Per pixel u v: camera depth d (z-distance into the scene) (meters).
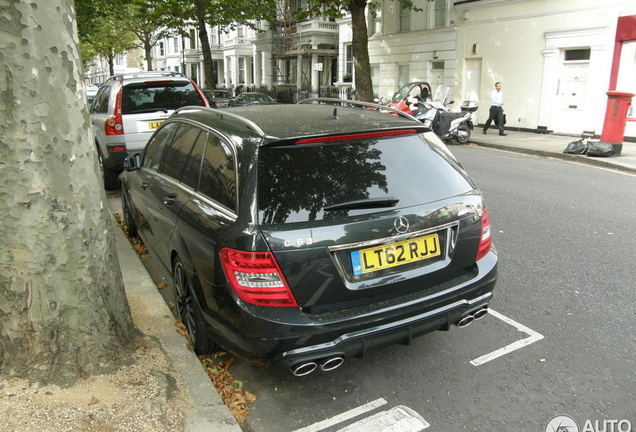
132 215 5.49
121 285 3.35
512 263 5.49
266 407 3.20
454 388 3.37
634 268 5.29
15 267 2.85
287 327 2.80
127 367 3.14
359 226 2.94
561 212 7.45
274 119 3.47
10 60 2.58
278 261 2.80
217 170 3.39
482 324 4.21
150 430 2.72
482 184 9.51
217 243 3.01
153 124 8.17
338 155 3.14
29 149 2.71
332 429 2.99
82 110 2.91
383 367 3.62
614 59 15.32
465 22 20.20
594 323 4.18
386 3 24.78
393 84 25.28
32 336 2.94
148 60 42.62
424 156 3.41
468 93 20.77
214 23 30.38
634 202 8.02
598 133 16.02
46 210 2.81
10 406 2.76
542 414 3.10
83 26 17.98
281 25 38.25
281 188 2.95
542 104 17.61
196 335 3.54
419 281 3.13
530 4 17.50
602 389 3.33
